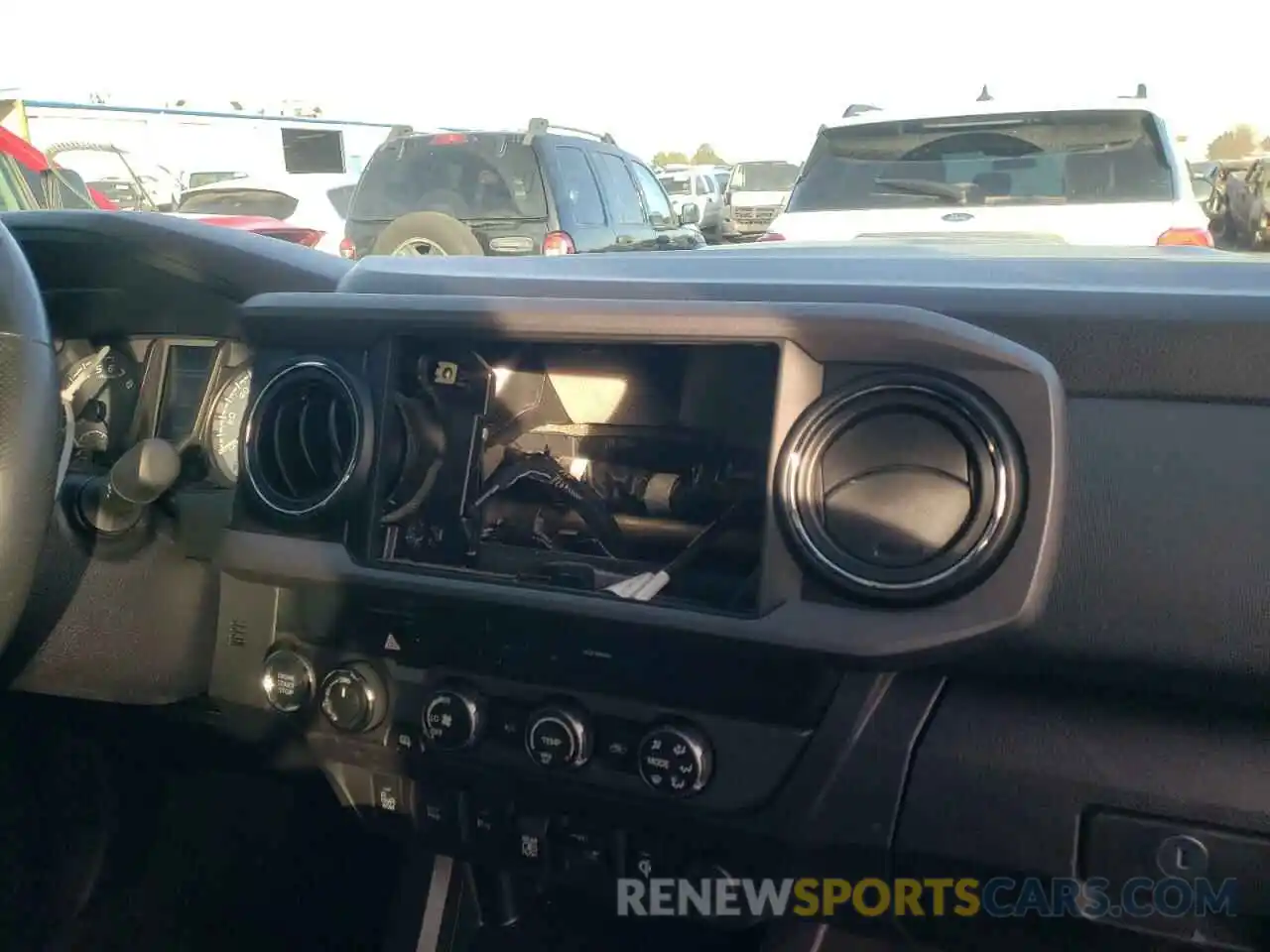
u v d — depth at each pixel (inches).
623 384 76.9
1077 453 60.8
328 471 75.4
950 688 63.6
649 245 407.8
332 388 73.8
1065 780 60.9
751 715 66.1
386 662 75.2
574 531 77.4
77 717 97.8
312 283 88.4
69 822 100.9
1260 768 58.3
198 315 93.4
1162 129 188.4
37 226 92.7
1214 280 65.9
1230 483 58.6
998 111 194.9
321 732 78.7
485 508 77.3
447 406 75.2
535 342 69.6
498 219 356.8
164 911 97.8
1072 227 187.6
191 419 95.9
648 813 68.8
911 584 58.6
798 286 69.5
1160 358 60.0
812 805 65.2
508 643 71.0
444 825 75.3
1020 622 57.5
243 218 376.8
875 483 60.1
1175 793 59.1
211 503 89.0
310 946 94.1
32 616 87.7
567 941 85.5
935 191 197.3
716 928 74.0
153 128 631.2
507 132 361.7
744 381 73.5
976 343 58.6
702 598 68.1
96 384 98.0
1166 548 59.2
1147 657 59.6
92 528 86.3
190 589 88.9
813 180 210.7
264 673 79.7
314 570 73.6
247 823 102.0
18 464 64.4
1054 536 57.6
